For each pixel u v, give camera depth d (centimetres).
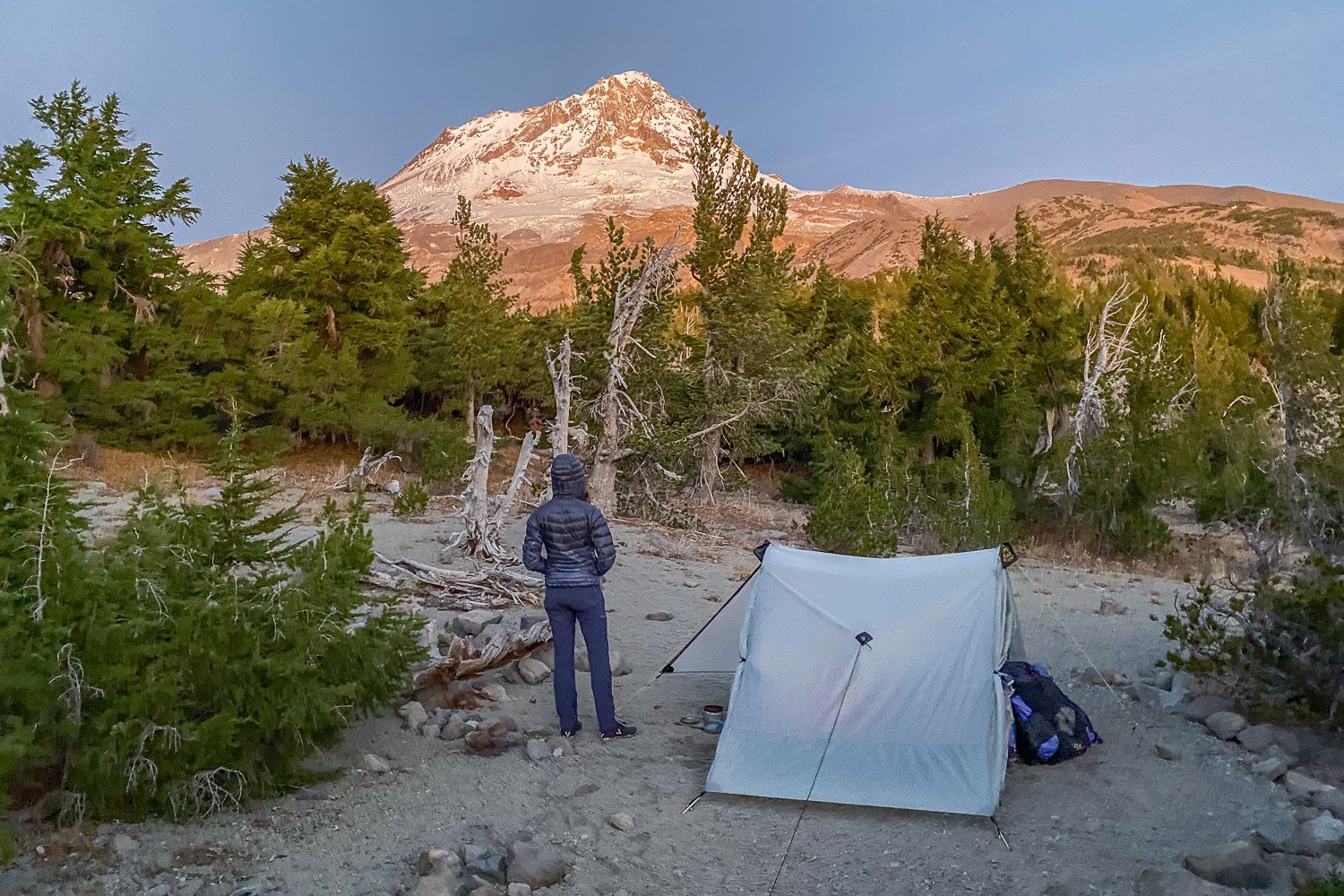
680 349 2061
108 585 489
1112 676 845
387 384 2862
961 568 676
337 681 556
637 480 1833
